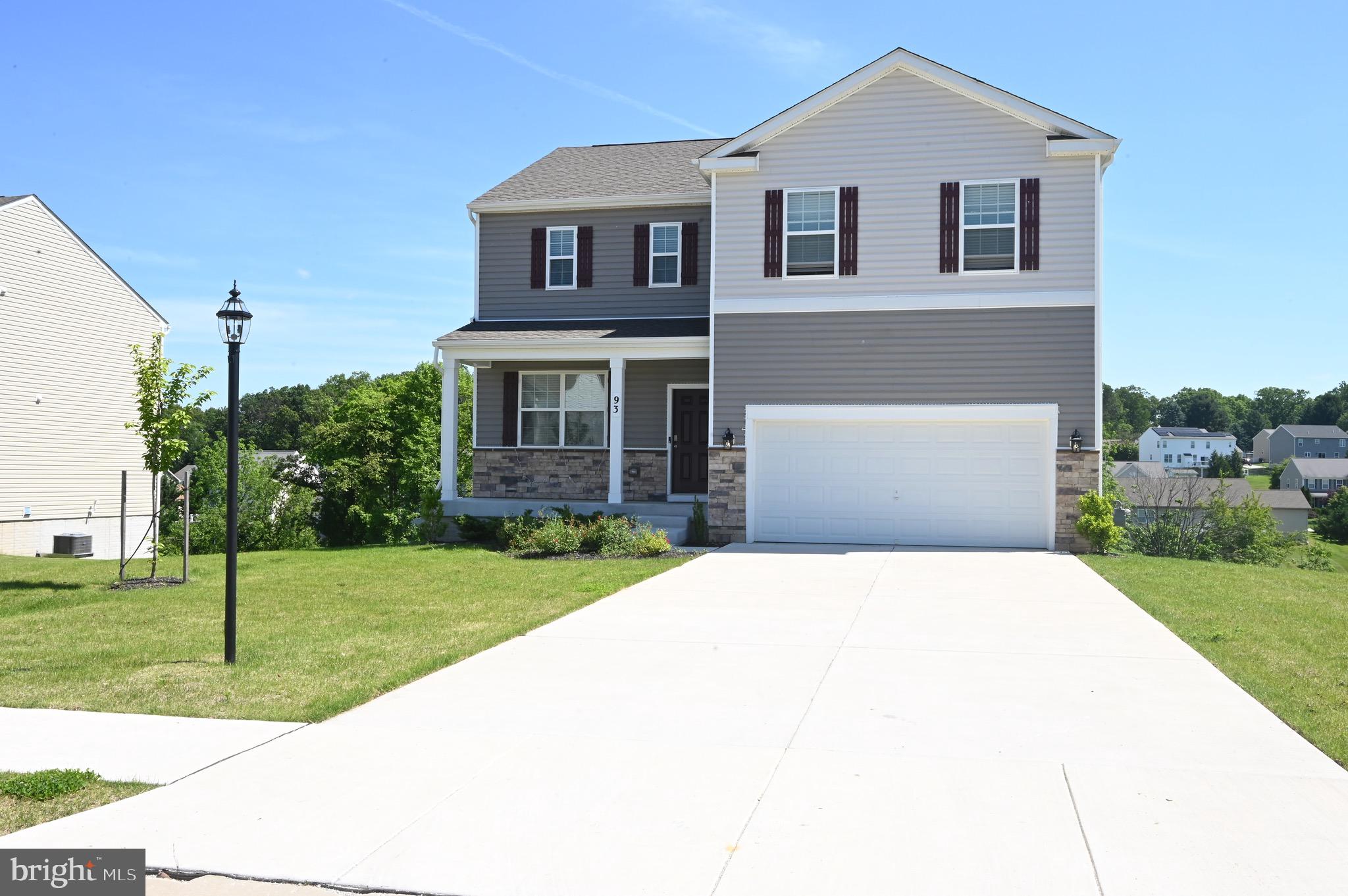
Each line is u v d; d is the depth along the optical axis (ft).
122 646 32.73
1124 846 16.31
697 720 23.73
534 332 69.97
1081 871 15.42
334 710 24.62
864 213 61.72
